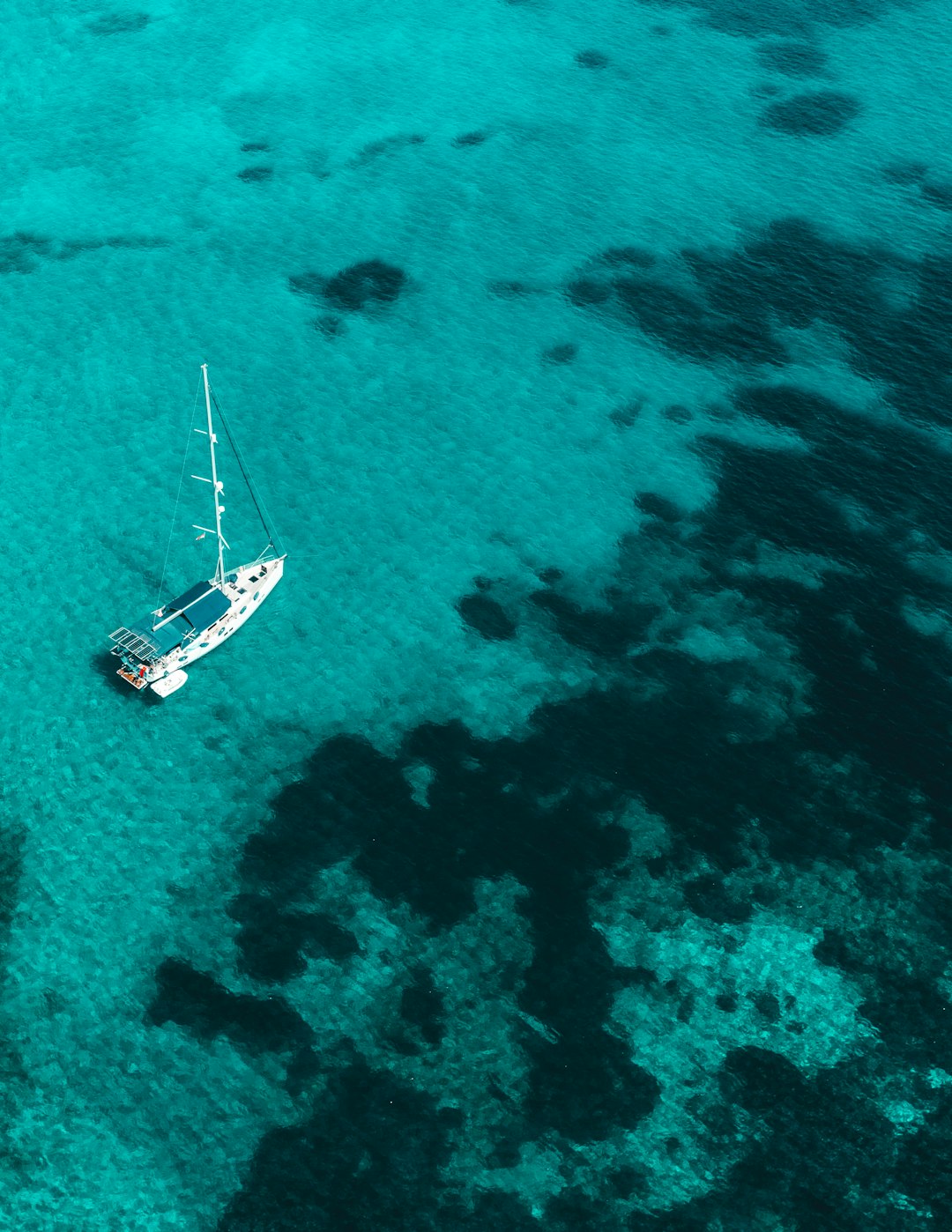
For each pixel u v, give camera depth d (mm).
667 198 163875
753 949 93250
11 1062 86500
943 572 120625
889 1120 84938
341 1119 84625
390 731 107062
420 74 183750
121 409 134500
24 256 152625
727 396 138125
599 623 115938
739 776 104375
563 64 186750
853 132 175000
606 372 140750
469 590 118562
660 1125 84562
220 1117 84688
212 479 127500
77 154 167500
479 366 141125
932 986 91500
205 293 148875
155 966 91750
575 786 103500
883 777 104312
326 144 171000
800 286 151500
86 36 188000
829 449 132500
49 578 117938
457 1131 84125
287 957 92312
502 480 128750
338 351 142250
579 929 94188
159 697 108875
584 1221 80625
